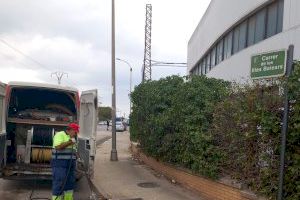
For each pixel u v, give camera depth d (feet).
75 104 43.45
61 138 34.35
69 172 34.42
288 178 24.89
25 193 39.99
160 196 37.14
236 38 69.36
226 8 72.84
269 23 55.26
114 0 67.97
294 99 24.07
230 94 33.73
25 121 42.16
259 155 27.91
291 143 24.88
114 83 66.74
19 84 41.16
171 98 49.80
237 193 30.25
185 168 41.29
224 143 33.37
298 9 44.24
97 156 71.87
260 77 23.79
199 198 36.14
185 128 39.65
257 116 27.53
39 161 41.57
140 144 62.75
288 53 22.52
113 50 67.77
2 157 38.75
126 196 37.35
